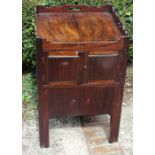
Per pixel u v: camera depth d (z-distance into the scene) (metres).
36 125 2.07
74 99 1.79
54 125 2.08
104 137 2.01
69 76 1.71
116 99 1.81
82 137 2.01
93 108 1.83
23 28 2.21
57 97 1.77
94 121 2.12
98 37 1.73
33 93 2.26
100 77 1.73
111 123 1.90
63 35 1.74
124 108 2.20
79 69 1.70
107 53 1.67
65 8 1.92
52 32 1.75
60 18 1.88
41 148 1.93
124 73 1.74
